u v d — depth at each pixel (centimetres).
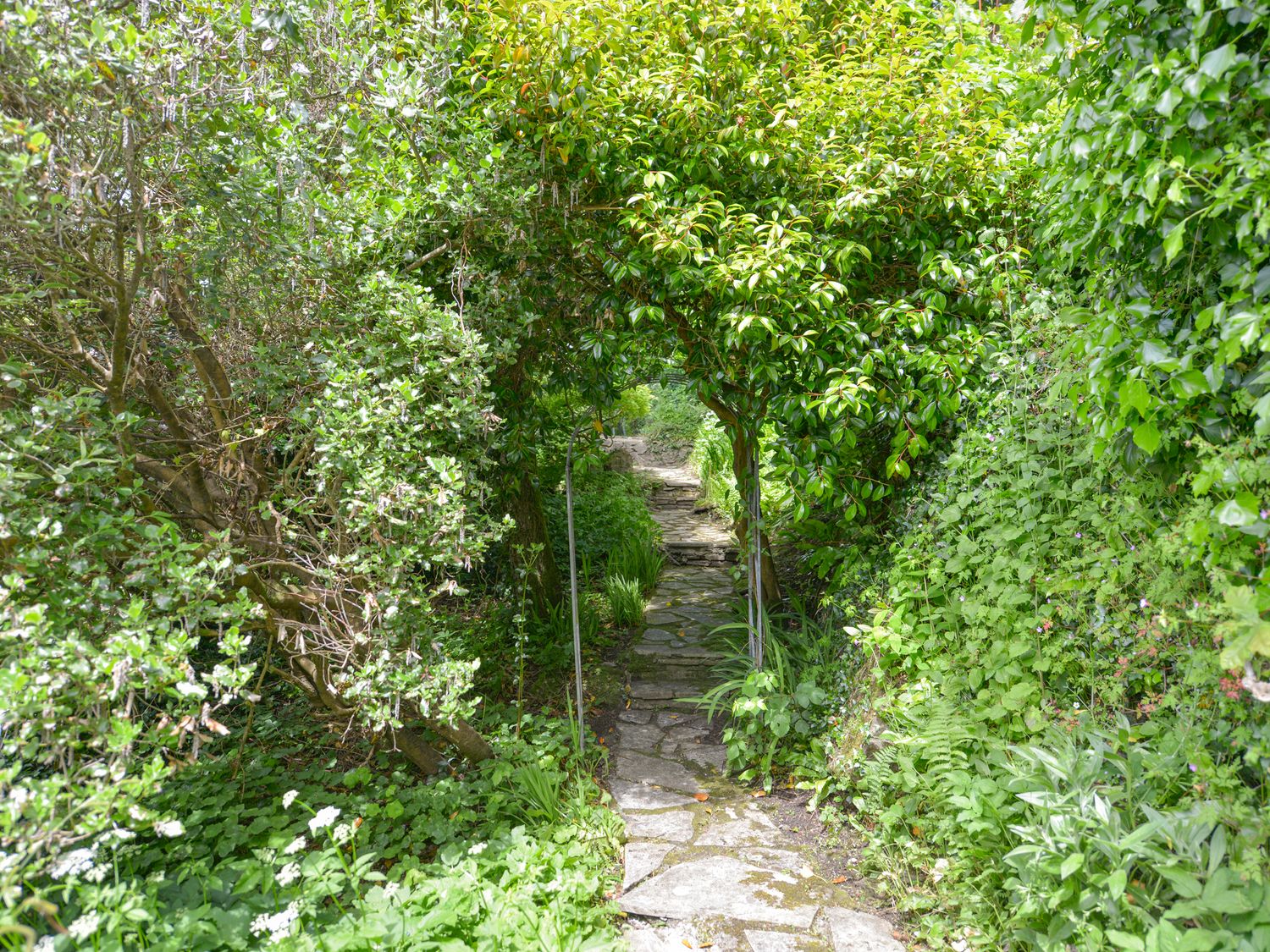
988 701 274
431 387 282
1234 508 172
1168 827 184
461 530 261
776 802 325
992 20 366
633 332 389
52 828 162
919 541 334
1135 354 205
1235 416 202
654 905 255
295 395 290
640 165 338
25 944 160
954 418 362
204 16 253
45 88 189
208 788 290
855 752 315
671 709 421
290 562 274
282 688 405
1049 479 290
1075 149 217
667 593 625
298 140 262
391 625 258
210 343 285
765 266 309
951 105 349
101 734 181
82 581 216
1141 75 196
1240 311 180
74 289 225
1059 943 194
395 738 280
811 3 411
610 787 340
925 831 269
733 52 335
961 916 230
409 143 291
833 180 352
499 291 334
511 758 329
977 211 369
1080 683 256
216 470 296
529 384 435
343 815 285
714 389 382
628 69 334
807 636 432
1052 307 322
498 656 461
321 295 287
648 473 1002
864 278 389
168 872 245
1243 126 182
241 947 201
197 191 247
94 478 217
